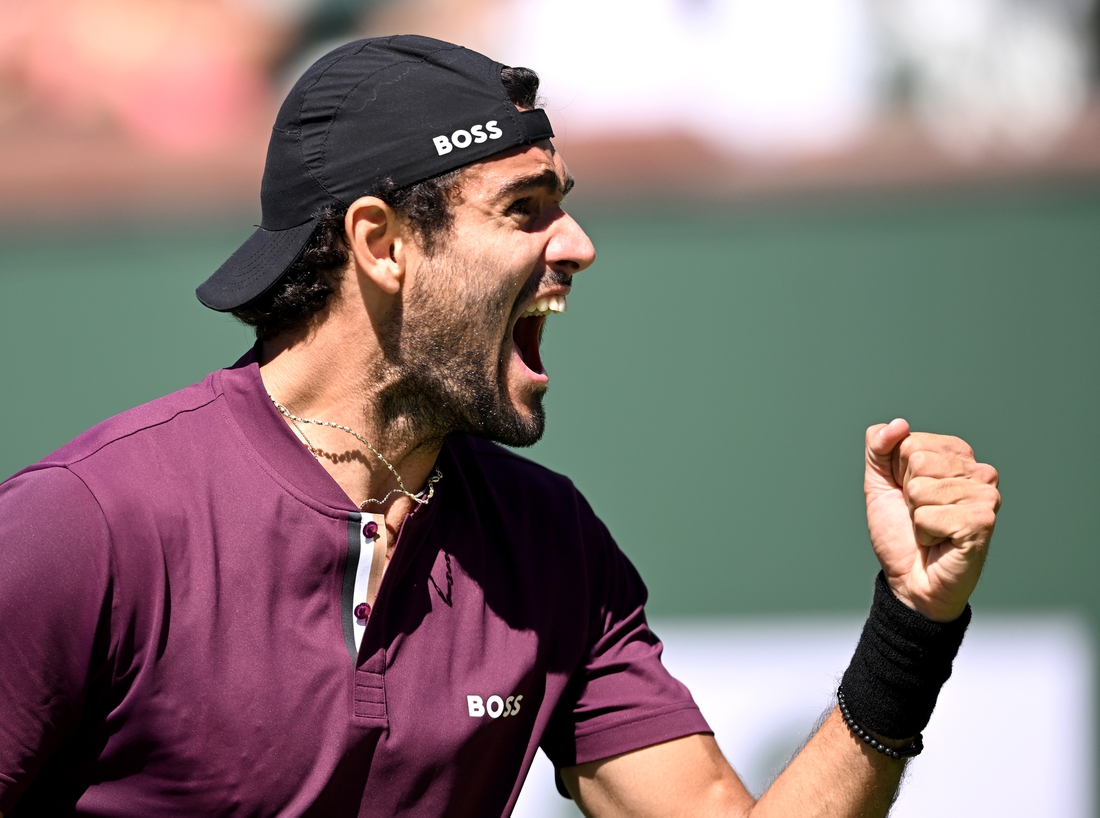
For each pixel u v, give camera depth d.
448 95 6.75
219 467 6.43
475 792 6.83
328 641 6.36
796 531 18.02
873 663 6.59
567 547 7.38
